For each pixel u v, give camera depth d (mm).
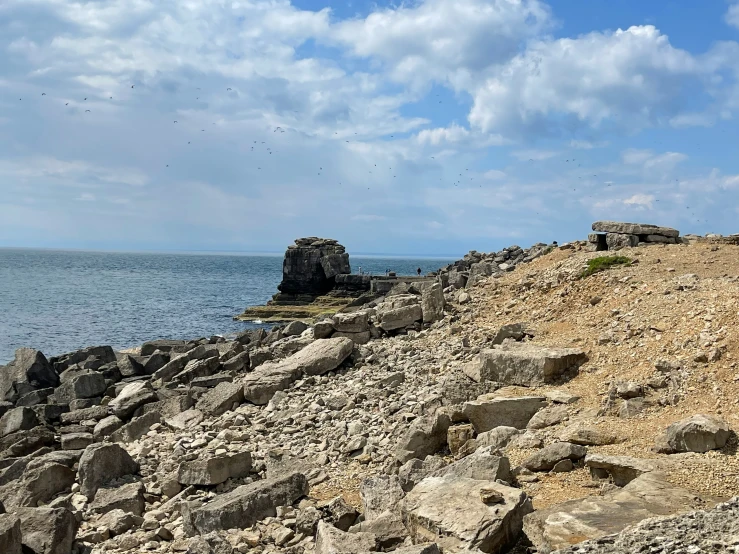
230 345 26969
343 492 13352
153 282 144875
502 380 17141
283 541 11172
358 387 19141
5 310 76625
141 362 29078
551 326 21266
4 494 14523
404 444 14328
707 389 13898
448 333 23297
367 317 24828
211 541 10562
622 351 16969
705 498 9852
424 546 8516
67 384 24703
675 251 26469
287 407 18797
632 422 13477
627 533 7949
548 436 13469
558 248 32250
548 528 9031
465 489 10258
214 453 15312
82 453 16172
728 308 16438
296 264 80875
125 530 12648
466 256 45531
